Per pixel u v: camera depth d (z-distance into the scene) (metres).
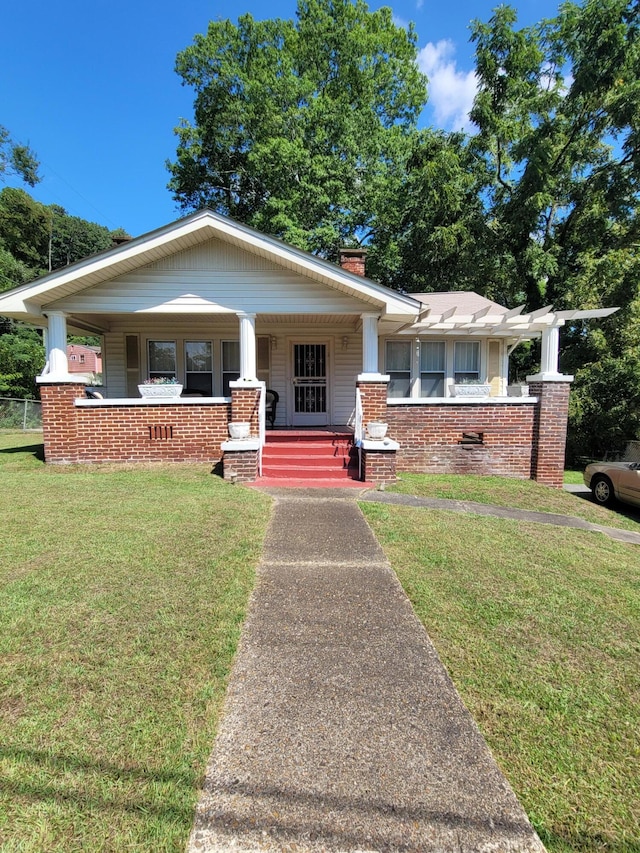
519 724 2.17
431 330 10.58
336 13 21.72
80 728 2.03
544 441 8.64
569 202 18.02
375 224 20.30
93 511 5.22
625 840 1.62
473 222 18.16
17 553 3.95
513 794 1.79
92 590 3.30
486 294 18.95
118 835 1.57
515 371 18.78
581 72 15.91
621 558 4.62
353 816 1.67
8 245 33.56
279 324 11.20
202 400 8.34
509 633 2.98
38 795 1.71
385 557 4.18
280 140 18.48
